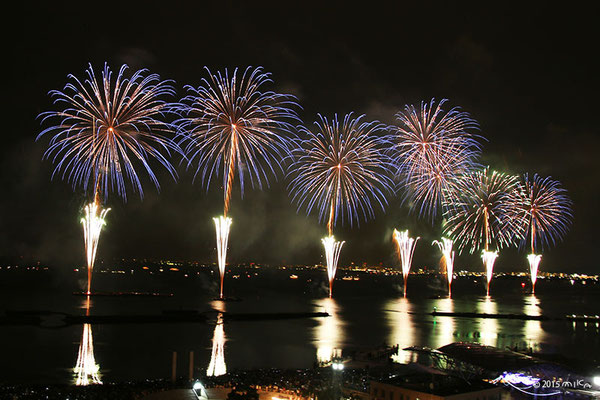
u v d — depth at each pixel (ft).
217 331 472.03
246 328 496.23
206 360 349.82
